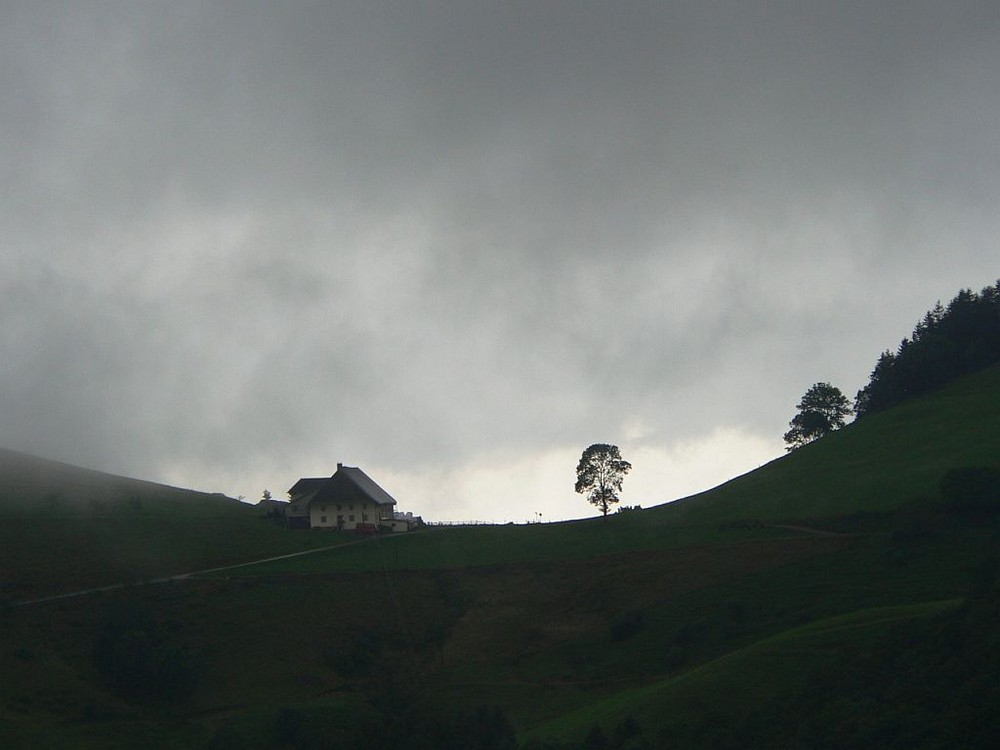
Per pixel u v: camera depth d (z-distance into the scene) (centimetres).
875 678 7169
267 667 11362
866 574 11581
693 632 11000
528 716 9644
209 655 11500
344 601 13212
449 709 9594
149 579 13650
